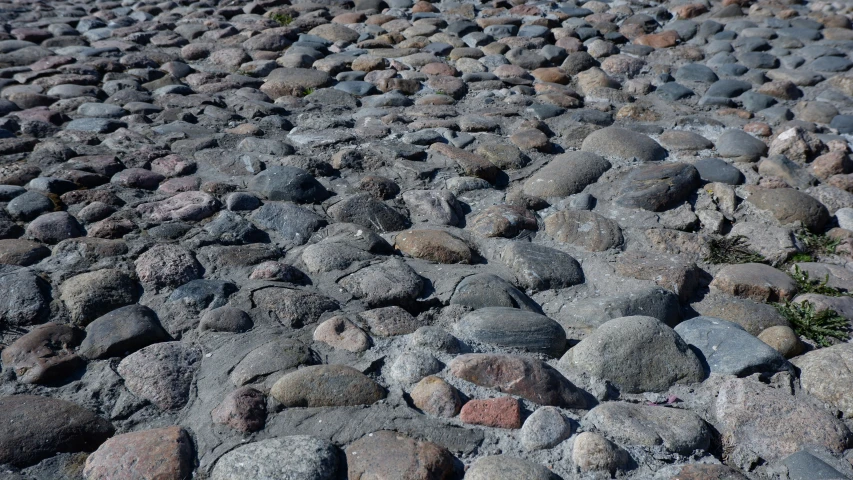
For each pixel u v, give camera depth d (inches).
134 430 79.3
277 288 100.1
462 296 101.2
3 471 72.4
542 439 75.9
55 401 80.6
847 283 111.0
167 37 217.8
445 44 211.9
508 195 131.7
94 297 96.0
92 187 126.5
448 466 73.2
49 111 158.4
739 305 103.4
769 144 154.8
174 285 101.5
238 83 182.5
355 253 109.3
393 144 147.1
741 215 129.6
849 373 85.5
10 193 119.6
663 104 177.9
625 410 80.3
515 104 172.2
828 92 184.1
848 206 133.5
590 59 200.2
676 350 88.4
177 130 152.3
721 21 232.5
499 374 83.3
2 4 248.4
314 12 240.5
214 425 78.5
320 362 87.5
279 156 140.7
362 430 77.5
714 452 78.5
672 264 110.9
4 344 89.1
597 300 101.6
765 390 83.7
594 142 148.6
